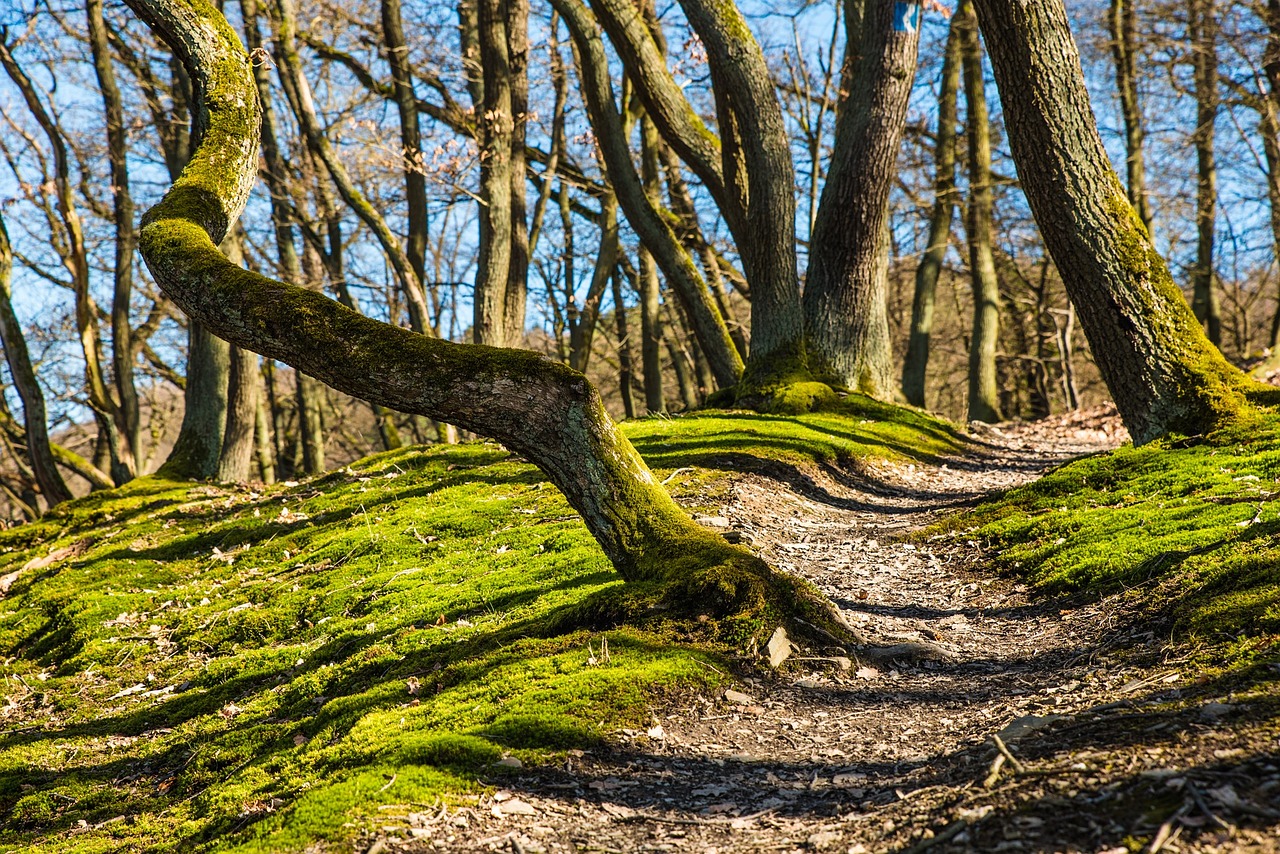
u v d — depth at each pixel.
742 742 4.75
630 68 17.22
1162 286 9.77
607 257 24.44
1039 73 9.45
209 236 6.12
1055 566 7.29
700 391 31.02
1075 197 9.67
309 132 17.77
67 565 12.00
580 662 5.40
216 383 17.83
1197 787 3.02
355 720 5.45
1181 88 25.06
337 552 10.55
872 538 9.84
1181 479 8.41
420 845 3.66
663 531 6.13
